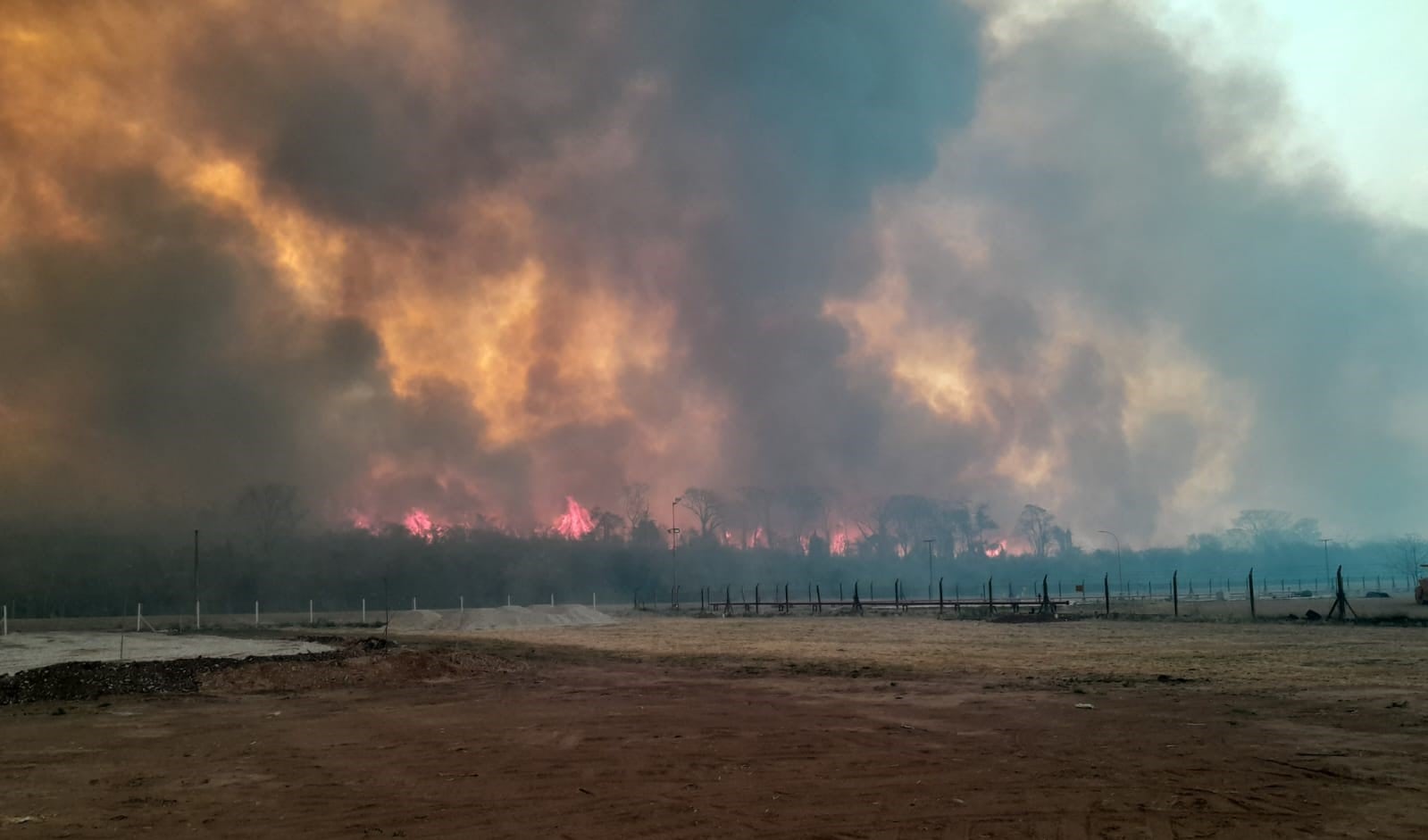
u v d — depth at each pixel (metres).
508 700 21.53
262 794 11.77
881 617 72.81
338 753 14.70
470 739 15.87
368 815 10.60
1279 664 27.44
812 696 21.25
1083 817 10.00
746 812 10.41
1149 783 11.55
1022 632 48.22
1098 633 46.19
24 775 13.27
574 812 10.55
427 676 26.41
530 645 43.53
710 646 40.50
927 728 16.22
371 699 22.17
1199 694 20.33
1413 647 33.88
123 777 13.06
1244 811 10.13
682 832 9.64
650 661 32.75
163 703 21.70
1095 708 18.39
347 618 84.88
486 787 11.94
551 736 16.08
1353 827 9.48
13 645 45.41
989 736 15.16
